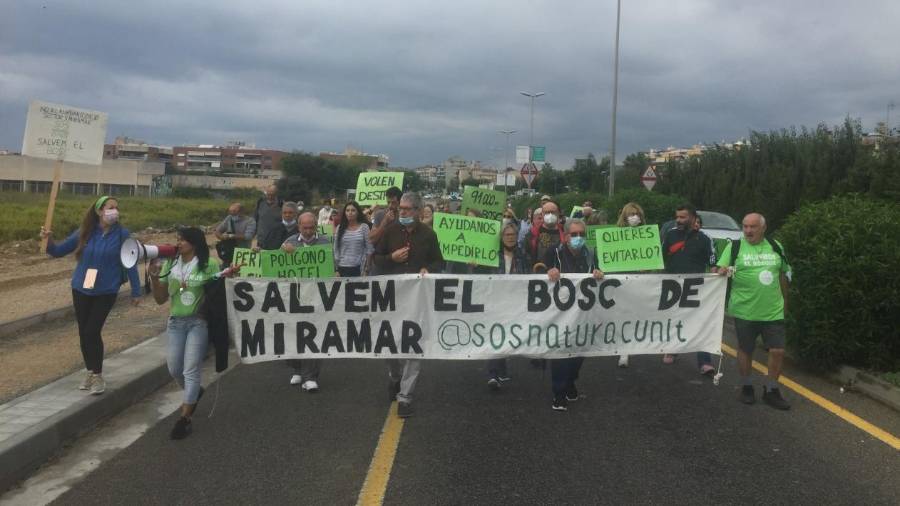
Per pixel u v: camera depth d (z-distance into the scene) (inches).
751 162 1054.4
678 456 204.1
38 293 471.2
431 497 175.2
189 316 222.8
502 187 2447.1
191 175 5064.0
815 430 228.5
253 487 181.8
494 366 276.7
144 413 247.8
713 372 304.5
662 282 263.4
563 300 257.3
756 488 181.6
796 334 299.3
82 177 3184.1
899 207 310.2
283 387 282.8
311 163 3393.2
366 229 304.2
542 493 177.6
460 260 297.9
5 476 183.2
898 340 281.4
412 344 252.2
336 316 254.1
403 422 235.8
